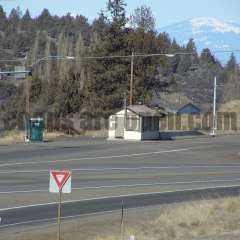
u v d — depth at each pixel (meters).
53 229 31.05
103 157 78.06
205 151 90.88
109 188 49.09
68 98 145.38
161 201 42.19
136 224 32.00
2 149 85.69
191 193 46.91
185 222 30.75
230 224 29.53
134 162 73.88
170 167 69.69
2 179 53.25
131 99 128.62
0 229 30.95
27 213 35.97
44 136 115.75
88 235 29.45
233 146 99.62
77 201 41.53
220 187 51.62
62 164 68.50
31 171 60.31
